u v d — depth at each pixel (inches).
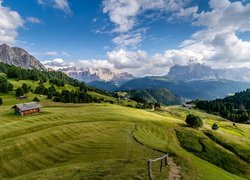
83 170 1583.4
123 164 1694.1
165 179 1422.2
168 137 3988.7
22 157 2294.5
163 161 1867.6
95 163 1786.4
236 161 3348.9
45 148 2549.2
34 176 1599.4
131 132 3550.7
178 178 1487.5
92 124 3818.9
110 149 2440.9
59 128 3321.9
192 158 2373.3
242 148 3821.4
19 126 3681.1
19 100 7854.3
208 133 4539.9
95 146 2564.0
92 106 7303.2
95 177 1413.6
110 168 1589.6
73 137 3011.8
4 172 2003.0
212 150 3639.3
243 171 3080.7
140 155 2233.0
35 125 3676.2
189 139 4035.4
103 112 5378.9
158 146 2714.1
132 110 6663.4
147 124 4601.4
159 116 6604.3
